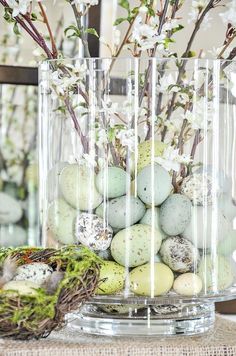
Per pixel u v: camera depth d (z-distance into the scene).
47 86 1.15
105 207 1.09
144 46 1.12
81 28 1.19
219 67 1.11
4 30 1.49
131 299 1.09
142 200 1.08
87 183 1.10
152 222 1.08
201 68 1.09
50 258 1.12
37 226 1.52
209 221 1.10
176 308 1.13
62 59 1.12
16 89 1.51
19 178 1.52
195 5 1.19
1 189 1.51
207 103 1.10
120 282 1.08
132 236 1.08
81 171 1.10
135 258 1.08
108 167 1.09
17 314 1.00
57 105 1.14
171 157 1.08
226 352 1.06
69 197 1.11
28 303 1.00
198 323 1.15
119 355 1.03
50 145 1.15
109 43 1.49
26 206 1.51
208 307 1.18
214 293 1.12
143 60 1.08
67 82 1.11
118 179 1.08
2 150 1.51
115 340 1.09
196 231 1.10
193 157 1.10
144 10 1.12
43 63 1.16
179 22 1.46
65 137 1.13
